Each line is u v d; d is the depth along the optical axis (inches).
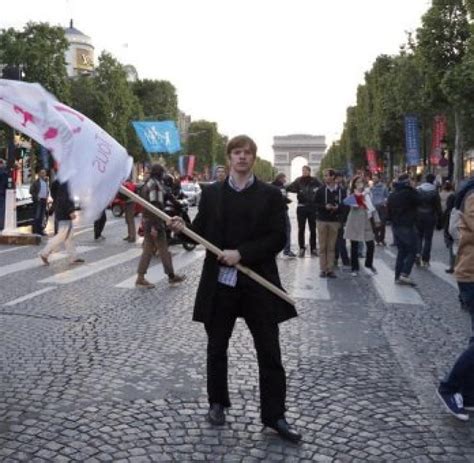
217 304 189.2
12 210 700.7
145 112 2689.5
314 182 623.2
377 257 633.6
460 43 937.5
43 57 1269.7
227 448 181.6
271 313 187.3
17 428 192.1
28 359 259.1
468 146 1182.3
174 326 318.7
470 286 210.5
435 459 178.2
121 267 518.3
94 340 289.4
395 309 374.0
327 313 359.9
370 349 285.0
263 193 186.4
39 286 423.2
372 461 175.9
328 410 211.3
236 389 227.9
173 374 244.2
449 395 207.5
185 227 182.1
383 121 1567.4
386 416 207.5
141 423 197.5
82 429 192.2
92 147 173.9
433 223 561.6
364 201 507.5
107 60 1886.1
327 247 493.4
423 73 989.2
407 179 461.7
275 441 186.7
